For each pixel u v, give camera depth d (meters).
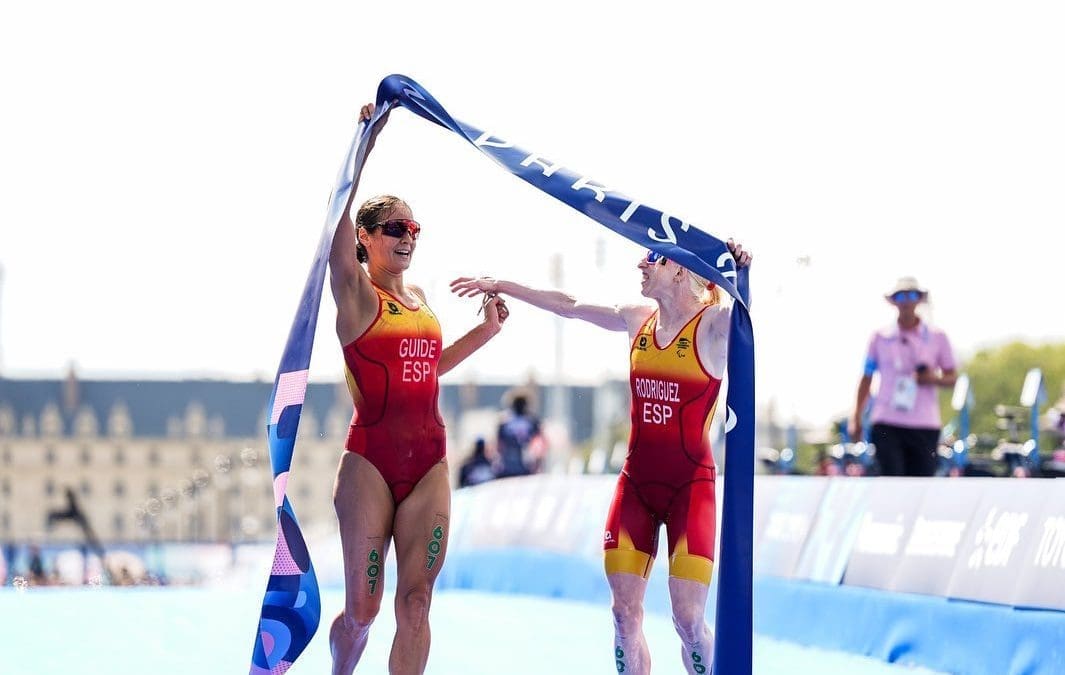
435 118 11.26
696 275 10.78
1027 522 13.44
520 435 35.09
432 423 10.50
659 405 10.57
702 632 10.23
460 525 29.88
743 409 10.12
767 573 18.44
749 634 9.92
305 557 10.04
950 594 14.36
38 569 34.56
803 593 17.33
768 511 19.14
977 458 19.95
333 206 10.17
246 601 24.11
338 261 10.25
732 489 10.09
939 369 19.62
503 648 17.02
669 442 10.52
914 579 15.12
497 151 11.29
